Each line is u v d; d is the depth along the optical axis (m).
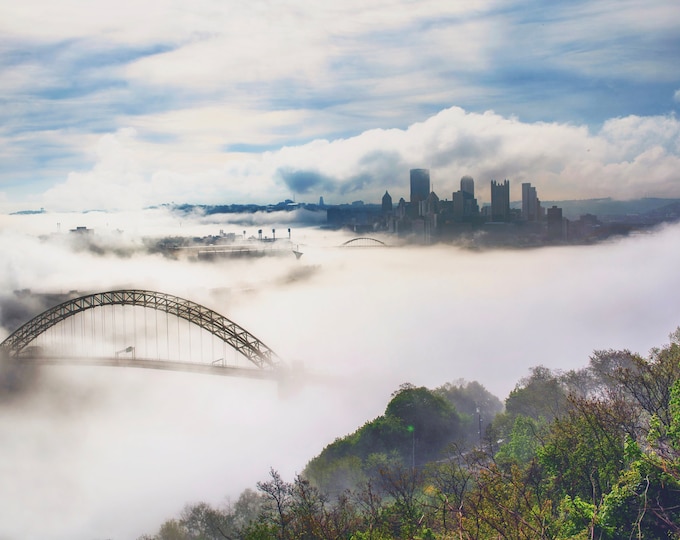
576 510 56.16
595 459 68.69
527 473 73.94
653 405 72.88
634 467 55.03
